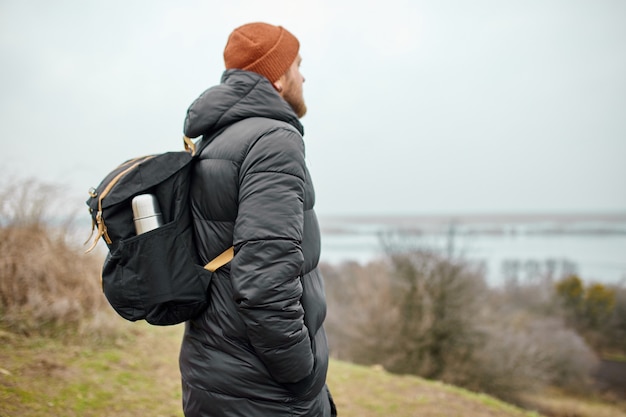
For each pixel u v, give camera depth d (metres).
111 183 1.47
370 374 4.54
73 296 4.13
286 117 1.65
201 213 1.58
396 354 12.83
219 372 1.51
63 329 3.79
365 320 13.37
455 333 12.89
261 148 1.46
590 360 17.03
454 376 12.54
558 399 15.27
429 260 13.41
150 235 1.44
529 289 20.39
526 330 16.56
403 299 13.22
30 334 3.59
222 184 1.52
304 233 1.61
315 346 1.60
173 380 3.40
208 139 1.65
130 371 3.40
